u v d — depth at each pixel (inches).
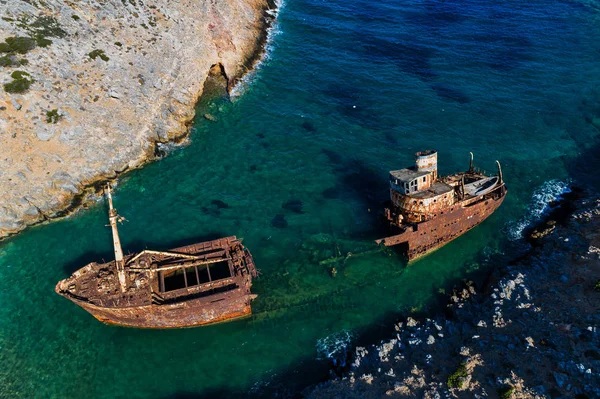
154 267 1480.1
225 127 2281.0
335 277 1596.9
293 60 2721.5
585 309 1368.1
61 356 1396.4
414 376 1267.2
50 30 2140.7
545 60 2726.4
